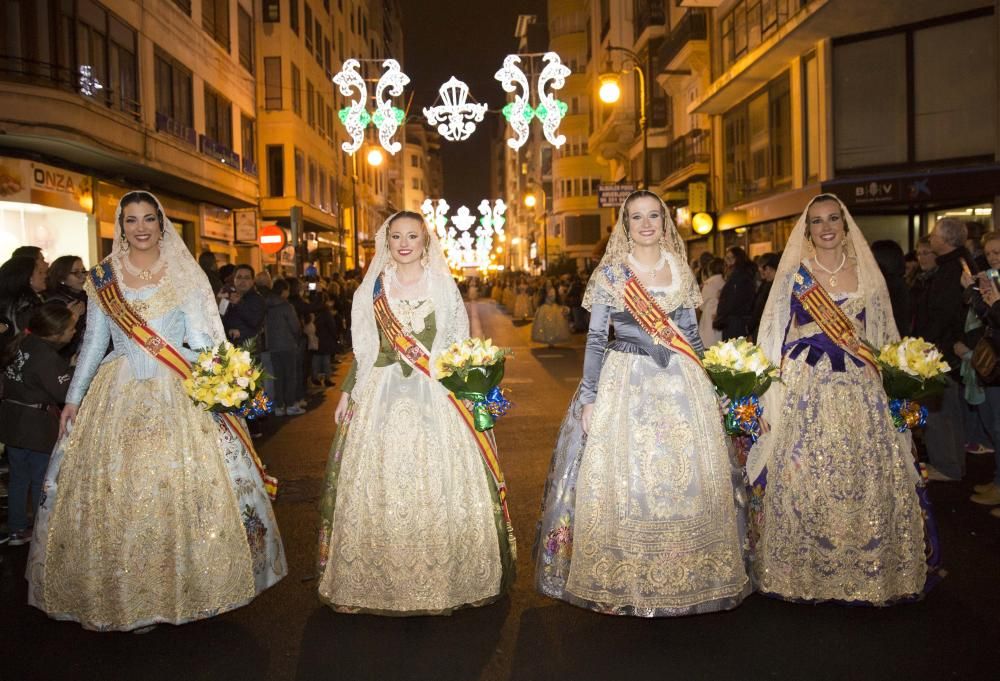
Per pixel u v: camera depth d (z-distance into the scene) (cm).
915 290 705
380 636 388
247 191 2564
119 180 1744
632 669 352
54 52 1405
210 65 2291
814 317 414
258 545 412
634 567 378
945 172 1433
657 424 388
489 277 7675
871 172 1602
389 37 6644
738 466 419
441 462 397
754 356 385
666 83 2764
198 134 2139
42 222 1495
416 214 424
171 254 417
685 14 2388
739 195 2159
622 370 402
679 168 2697
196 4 2188
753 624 394
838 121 1630
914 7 1466
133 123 1691
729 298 950
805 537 400
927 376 395
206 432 402
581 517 391
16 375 514
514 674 349
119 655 373
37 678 353
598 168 5325
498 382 411
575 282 2402
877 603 395
